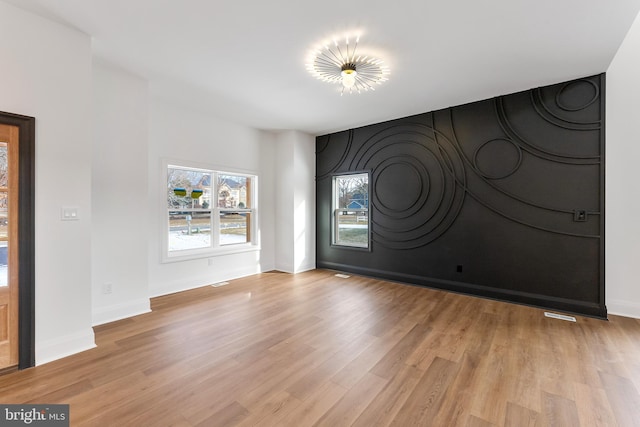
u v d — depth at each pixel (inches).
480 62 112.7
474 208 154.9
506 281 145.9
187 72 121.7
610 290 125.3
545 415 65.3
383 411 67.0
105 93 116.8
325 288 169.2
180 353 93.2
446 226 164.4
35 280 85.5
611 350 94.5
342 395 72.7
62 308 90.7
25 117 83.4
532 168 137.9
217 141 180.2
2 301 80.9
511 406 68.4
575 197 128.3
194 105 159.9
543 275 136.3
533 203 137.6
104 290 117.3
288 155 211.6
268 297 151.9
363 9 83.2
